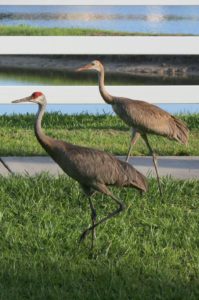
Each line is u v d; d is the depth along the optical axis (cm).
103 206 1303
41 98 1139
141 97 1938
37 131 1126
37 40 1933
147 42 1948
